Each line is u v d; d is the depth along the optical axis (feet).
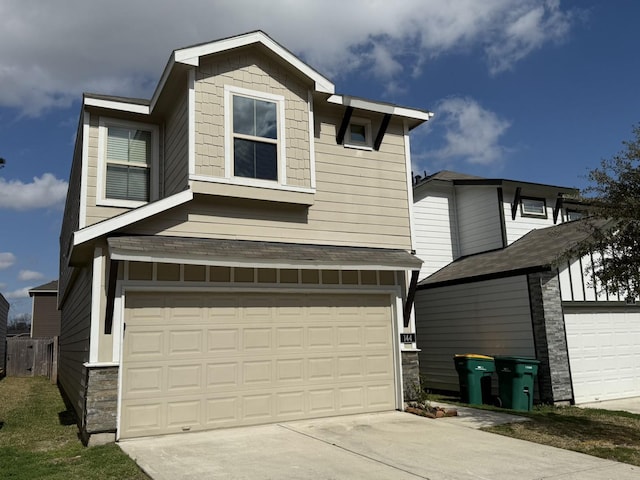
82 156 31.73
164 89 30.68
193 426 26.02
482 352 41.04
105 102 31.58
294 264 28.37
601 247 27.86
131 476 18.25
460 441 24.16
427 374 46.78
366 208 34.63
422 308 48.19
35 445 24.77
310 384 29.73
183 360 26.32
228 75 30.07
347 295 31.91
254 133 30.35
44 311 110.52
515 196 50.67
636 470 19.62
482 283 41.52
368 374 31.78
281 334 29.32
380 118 36.78
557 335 36.11
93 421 23.72
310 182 31.65
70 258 28.96
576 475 18.86
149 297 26.09
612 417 30.89
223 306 27.91
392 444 23.43
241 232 29.76
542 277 36.40
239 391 27.50
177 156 30.60
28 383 63.87
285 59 31.35
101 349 24.43
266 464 19.81
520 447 23.13
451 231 53.83
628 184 26.14
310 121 32.48
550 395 34.88
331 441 23.98
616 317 40.11
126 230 26.37
